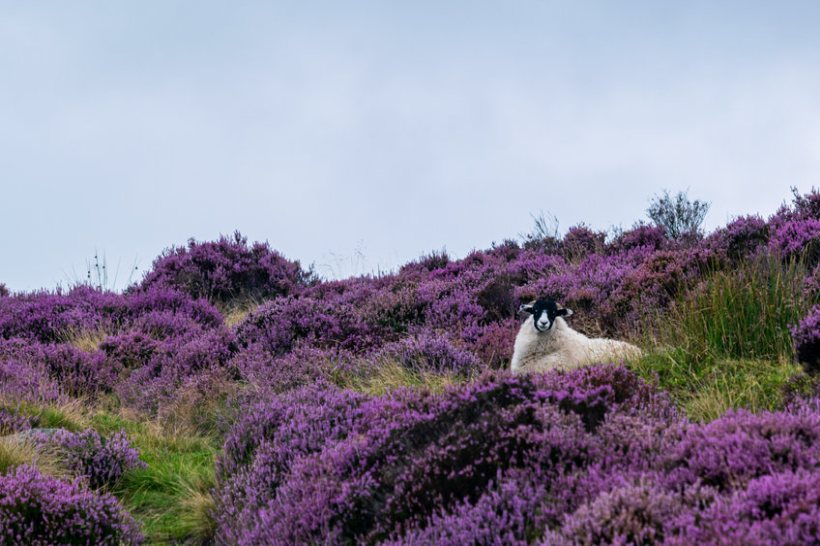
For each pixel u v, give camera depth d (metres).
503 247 38.84
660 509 9.27
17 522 13.74
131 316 32.44
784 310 17.97
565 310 21.28
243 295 38.53
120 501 16.64
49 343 29.42
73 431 20.23
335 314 28.58
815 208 29.73
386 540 10.88
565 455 11.73
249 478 15.48
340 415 16.95
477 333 26.66
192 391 23.03
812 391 14.12
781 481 9.13
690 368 16.97
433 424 14.05
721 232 29.44
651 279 25.77
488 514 10.31
